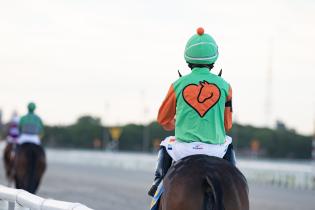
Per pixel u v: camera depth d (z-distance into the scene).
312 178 28.45
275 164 39.19
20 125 16.31
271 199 20.69
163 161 7.25
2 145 46.12
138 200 18.44
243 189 6.51
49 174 28.92
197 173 6.49
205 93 7.00
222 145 7.03
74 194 19.58
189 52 7.25
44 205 8.30
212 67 7.40
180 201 6.44
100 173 31.98
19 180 15.70
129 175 31.25
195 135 6.95
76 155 48.91
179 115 7.02
